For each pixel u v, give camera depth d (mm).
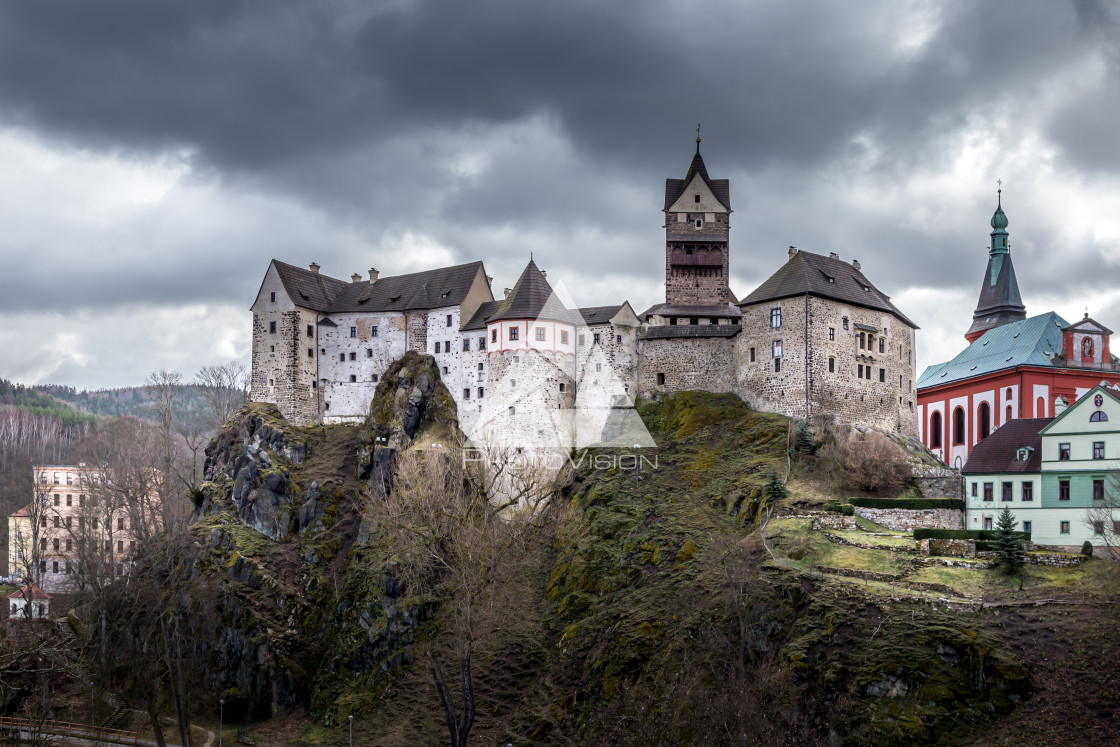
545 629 87875
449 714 70875
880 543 77250
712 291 130250
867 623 64812
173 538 102000
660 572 84375
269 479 112125
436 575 94688
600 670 76812
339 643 96250
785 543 79688
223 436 124875
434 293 134250
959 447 132375
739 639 70312
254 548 106250
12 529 137375
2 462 176625
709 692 66562
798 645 65125
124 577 98750
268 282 136000
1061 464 85062
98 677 85250
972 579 69312
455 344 129250
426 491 97875
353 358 136125
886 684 60188
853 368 110500
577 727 74312
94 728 83188
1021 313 153500
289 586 102938
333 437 126250
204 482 119500
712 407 112812
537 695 80188
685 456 104500
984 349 135750
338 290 144500
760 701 62969
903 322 119625
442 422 122062
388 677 89500
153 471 124938
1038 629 61969
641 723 68750
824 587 69938
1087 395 84688
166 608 91562
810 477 93750
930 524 87688
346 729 86188
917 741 57125
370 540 104062
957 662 60344
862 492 93188
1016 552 70312
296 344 133750
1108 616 62125
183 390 183250
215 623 97312
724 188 133875
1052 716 56125
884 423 113125
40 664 85062
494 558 82000
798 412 106625
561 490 104750
